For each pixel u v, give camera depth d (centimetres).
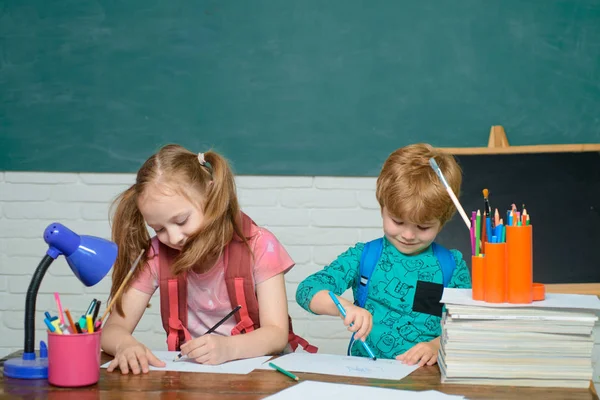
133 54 268
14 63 270
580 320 106
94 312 113
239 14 265
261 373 116
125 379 112
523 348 108
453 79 262
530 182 248
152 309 273
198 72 267
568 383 108
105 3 268
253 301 147
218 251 143
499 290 110
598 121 260
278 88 265
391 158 151
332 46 263
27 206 273
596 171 247
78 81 270
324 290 144
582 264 242
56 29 269
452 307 109
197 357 122
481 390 106
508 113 262
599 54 259
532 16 260
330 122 265
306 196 268
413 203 141
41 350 119
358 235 268
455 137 263
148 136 269
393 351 155
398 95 263
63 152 271
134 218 146
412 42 262
